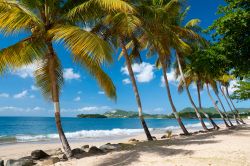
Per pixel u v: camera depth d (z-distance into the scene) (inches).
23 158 486.6
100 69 474.6
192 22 933.8
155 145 536.1
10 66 404.2
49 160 420.8
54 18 438.9
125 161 383.2
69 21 444.5
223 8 272.7
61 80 517.0
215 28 282.0
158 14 650.8
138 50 757.3
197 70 344.5
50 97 519.8
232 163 343.3
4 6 358.9
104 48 359.6
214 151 426.6
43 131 2133.4
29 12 358.9
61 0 448.1
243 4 262.2
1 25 348.2
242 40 267.4
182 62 1023.6
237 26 259.8
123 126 3206.2
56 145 868.6
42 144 909.2
